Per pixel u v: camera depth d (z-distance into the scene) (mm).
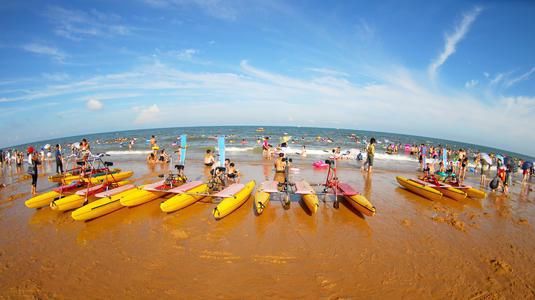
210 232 7055
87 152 13117
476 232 7520
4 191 11266
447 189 10711
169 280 5027
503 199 11344
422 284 5031
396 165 19688
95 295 4641
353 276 5223
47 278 5113
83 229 7234
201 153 23125
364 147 31375
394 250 6293
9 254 5980
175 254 5941
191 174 14320
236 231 7133
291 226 7520
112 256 5871
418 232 7348
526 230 7828
